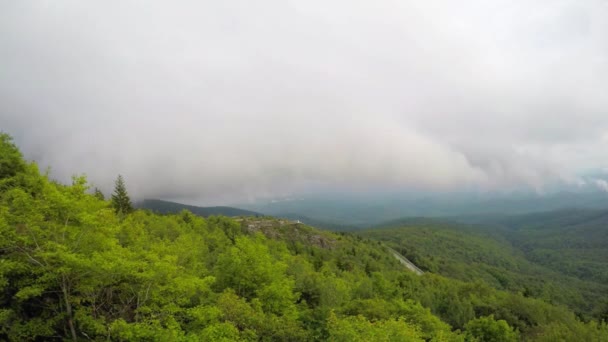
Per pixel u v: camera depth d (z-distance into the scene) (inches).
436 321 2028.8
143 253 860.6
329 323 1269.7
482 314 3184.1
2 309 698.2
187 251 1332.4
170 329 769.6
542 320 3046.3
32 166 837.8
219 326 878.4
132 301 904.9
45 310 812.0
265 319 1159.0
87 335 793.6
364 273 4665.4
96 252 698.2
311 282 1936.5
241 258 1423.5
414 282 4084.6
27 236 695.1
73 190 767.7
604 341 2074.3
